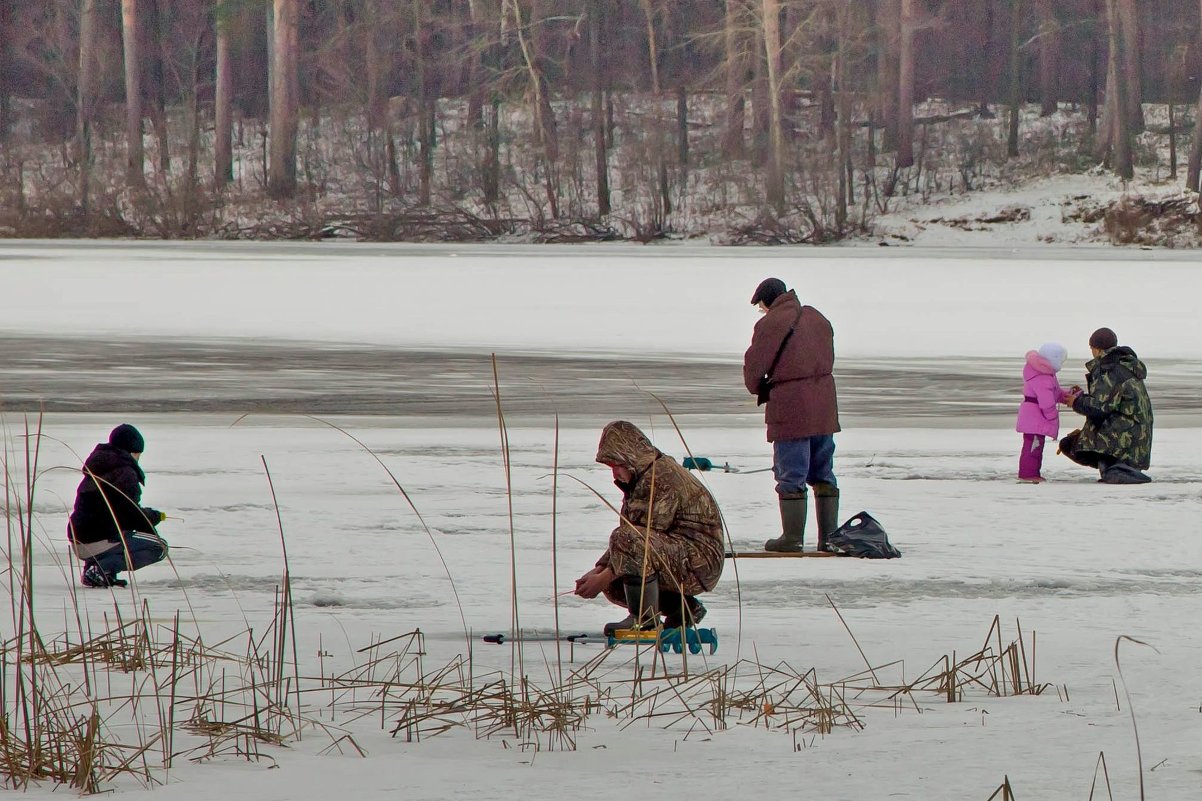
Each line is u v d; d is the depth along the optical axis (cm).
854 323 10688
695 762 1525
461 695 1812
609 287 14338
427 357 8275
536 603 2606
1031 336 9731
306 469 4441
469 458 4678
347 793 1397
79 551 2791
